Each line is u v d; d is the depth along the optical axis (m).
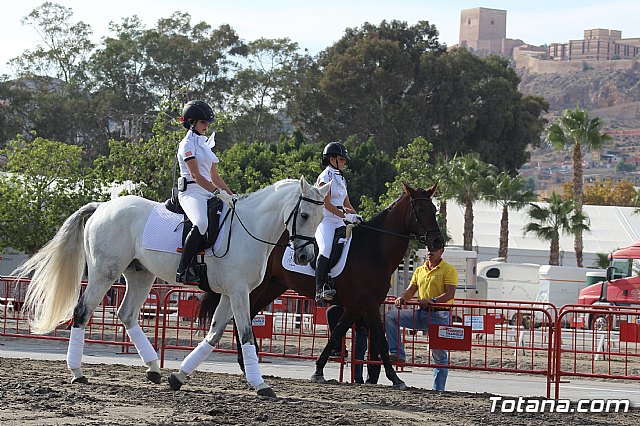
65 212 32.38
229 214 11.52
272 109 80.19
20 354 19.05
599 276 41.56
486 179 53.28
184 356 20.25
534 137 75.75
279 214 11.35
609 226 61.03
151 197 32.53
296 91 74.44
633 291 39.09
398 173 49.88
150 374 12.24
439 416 10.73
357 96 69.69
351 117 71.88
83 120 74.38
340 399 11.77
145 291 12.46
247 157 53.47
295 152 51.31
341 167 14.08
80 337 11.88
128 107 76.31
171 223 11.66
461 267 41.94
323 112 71.56
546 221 54.34
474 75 72.69
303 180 11.11
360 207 45.53
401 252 13.95
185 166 11.59
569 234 53.66
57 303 12.16
